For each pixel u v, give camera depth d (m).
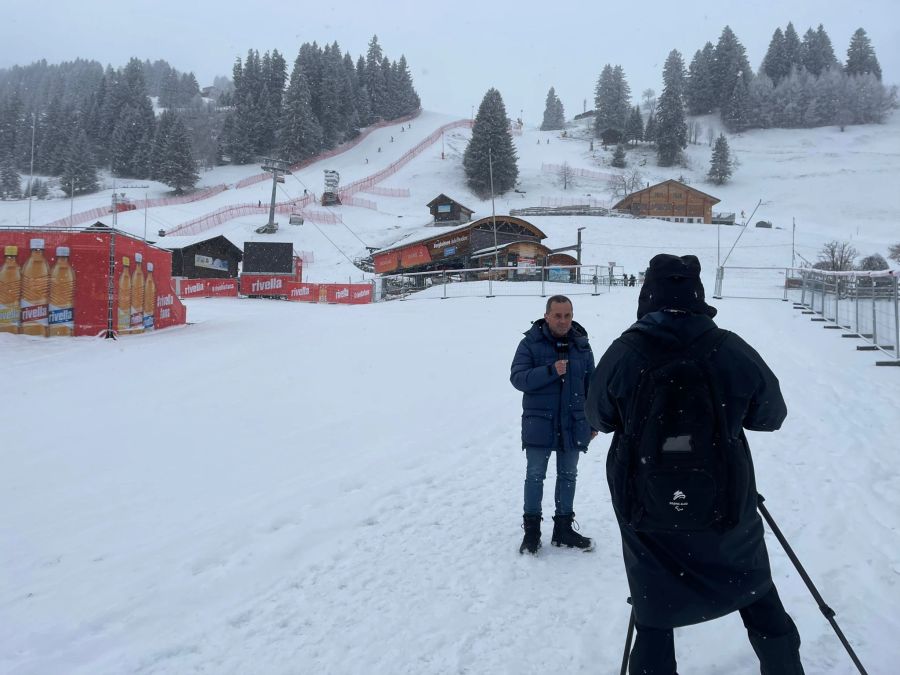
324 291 41.38
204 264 50.62
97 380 11.79
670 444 2.44
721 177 130.62
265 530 5.27
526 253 46.34
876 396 8.93
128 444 7.93
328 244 79.06
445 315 22.81
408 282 41.03
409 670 3.31
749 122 175.50
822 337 14.05
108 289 16.53
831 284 16.22
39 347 14.92
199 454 7.58
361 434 8.53
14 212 106.50
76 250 16.20
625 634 3.57
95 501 6.01
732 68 186.00
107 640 3.63
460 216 83.69
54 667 3.36
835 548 4.46
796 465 6.31
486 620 3.80
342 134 160.25
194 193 124.50
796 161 143.88
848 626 3.49
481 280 40.31
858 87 172.75
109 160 152.12
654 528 2.47
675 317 2.66
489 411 9.65
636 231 76.19
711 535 2.46
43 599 4.11
